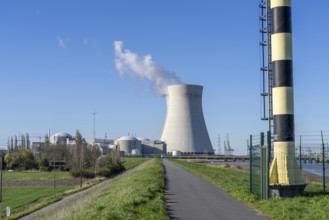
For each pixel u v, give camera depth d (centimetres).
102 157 7569
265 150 2153
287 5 2312
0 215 3028
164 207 1797
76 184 5350
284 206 1762
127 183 3033
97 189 3816
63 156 9069
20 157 9006
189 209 1825
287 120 2284
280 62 2300
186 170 5403
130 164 9938
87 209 1753
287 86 2294
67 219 1570
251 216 1652
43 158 8831
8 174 7438
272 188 2166
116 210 1573
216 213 1722
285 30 2302
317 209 1642
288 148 2270
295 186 2172
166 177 3897
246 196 2195
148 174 3853
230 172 4925
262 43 2819
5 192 4653
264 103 2811
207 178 3653
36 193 4522
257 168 2302
